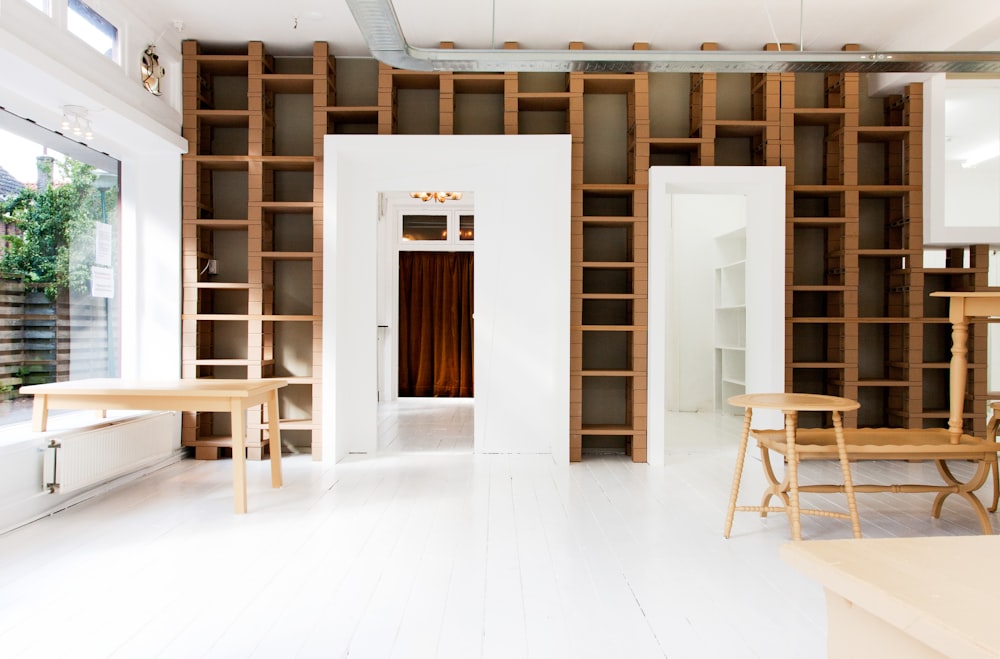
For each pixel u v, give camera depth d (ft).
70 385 11.97
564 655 6.49
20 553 9.34
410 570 8.74
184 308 15.75
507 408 16.62
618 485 13.50
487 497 12.51
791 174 15.87
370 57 16.69
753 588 8.17
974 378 16.37
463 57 10.66
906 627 2.33
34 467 11.03
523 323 16.51
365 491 12.94
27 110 11.84
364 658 6.40
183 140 15.44
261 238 15.80
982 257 16.28
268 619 7.24
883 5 14.02
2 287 11.76
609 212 16.99
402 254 30.81
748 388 16.80
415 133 16.90
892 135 16.40
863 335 17.19
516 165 16.37
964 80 16.16
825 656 6.47
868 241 17.22
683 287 25.05
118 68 12.96
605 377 17.11
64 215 13.44
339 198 15.76
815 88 17.04
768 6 14.10
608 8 14.17
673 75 16.94
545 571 8.73
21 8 10.14
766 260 15.76
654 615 7.39
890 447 9.80
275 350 17.01
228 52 16.39
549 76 16.92
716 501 12.30
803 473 14.78
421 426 21.40
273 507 11.78
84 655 6.41
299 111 16.93
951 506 12.07
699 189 16.30
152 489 13.09
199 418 16.33
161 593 7.95
